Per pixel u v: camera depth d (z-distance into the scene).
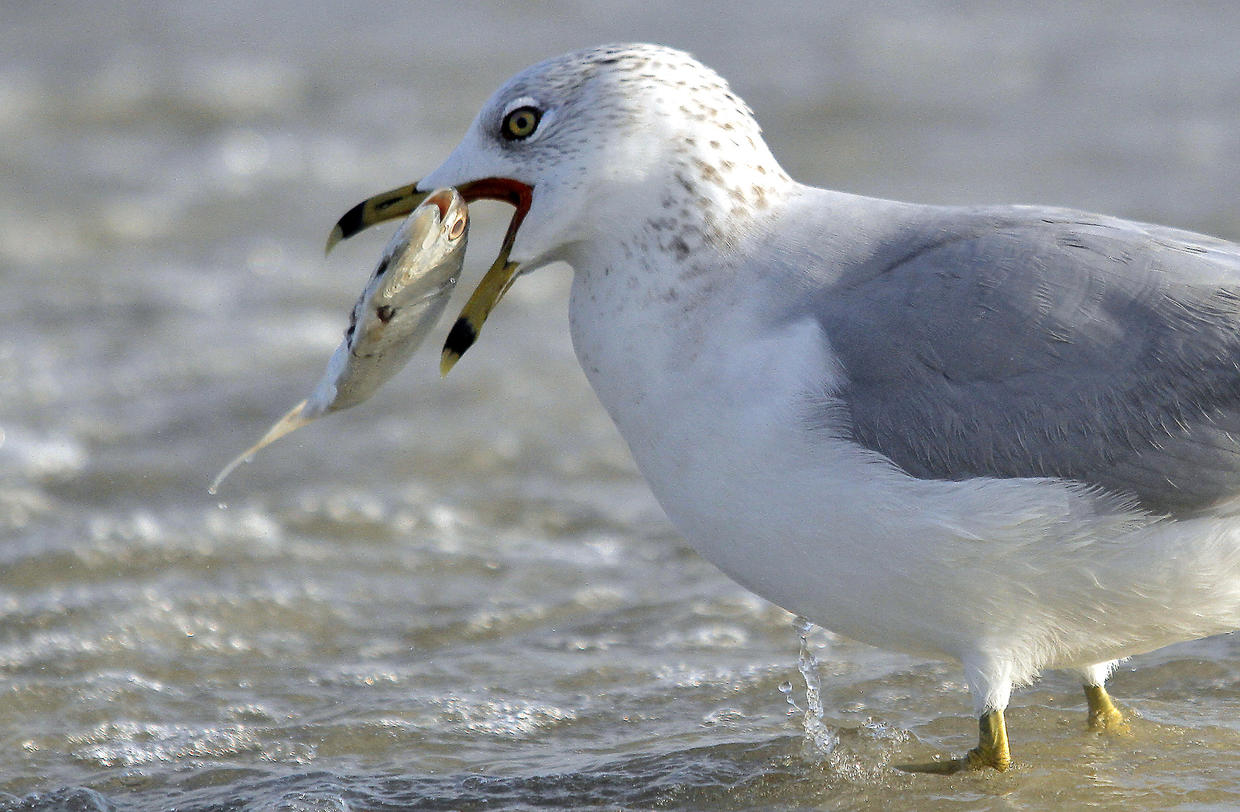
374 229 23.81
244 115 29.56
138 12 35.91
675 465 8.89
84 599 12.19
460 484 14.75
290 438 15.85
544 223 8.94
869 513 8.41
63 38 33.94
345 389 9.05
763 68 31.66
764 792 9.30
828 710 10.37
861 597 8.74
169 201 25.03
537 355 18.14
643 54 8.97
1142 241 8.73
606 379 9.07
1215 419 8.37
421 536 13.62
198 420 16.25
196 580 12.64
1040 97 29.59
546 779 9.55
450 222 8.69
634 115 8.79
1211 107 28.38
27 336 18.86
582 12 35.78
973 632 8.78
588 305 9.09
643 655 11.38
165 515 13.91
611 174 8.80
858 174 25.33
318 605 12.24
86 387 17.20
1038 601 8.59
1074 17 35.19
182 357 18.16
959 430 8.41
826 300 8.70
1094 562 8.41
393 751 10.01
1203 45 32.66
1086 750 9.59
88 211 24.38
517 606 12.28
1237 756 9.46
